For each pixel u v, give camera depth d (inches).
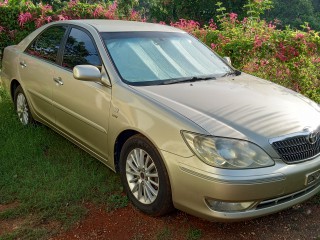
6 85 221.6
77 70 138.9
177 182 116.3
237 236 125.0
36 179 152.2
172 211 128.9
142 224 128.5
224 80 156.7
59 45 177.0
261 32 275.0
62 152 176.4
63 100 166.4
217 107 126.8
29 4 364.2
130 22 183.3
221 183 108.1
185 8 832.9
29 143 182.4
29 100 196.1
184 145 114.8
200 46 181.5
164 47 165.3
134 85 140.3
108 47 152.8
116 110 136.6
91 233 123.7
